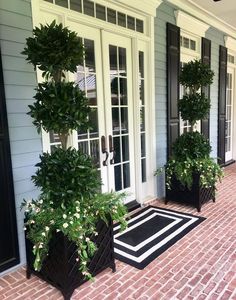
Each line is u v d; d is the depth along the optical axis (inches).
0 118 87.7
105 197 87.9
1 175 90.0
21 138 95.2
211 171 148.9
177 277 88.2
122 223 89.4
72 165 75.5
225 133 251.3
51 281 82.7
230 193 174.4
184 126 187.2
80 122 74.8
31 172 99.2
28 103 95.7
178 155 151.5
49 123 73.9
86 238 77.8
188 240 112.4
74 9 109.9
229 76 257.0
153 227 125.8
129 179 149.0
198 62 147.0
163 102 163.2
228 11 184.7
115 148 138.6
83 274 79.0
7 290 84.4
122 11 131.1
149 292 81.4
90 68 121.3
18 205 96.0
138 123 147.1
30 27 93.8
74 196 76.9
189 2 166.2
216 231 119.8
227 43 233.6
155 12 147.7
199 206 144.0
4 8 87.0
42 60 71.6
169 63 161.9
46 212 78.9
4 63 88.2
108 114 131.5
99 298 79.3
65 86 73.9
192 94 151.3
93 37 120.8
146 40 146.6
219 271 90.6
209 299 77.6
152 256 101.0
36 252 76.2
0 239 91.4
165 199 157.6
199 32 189.8
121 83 138.3
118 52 134.3
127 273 91.3
